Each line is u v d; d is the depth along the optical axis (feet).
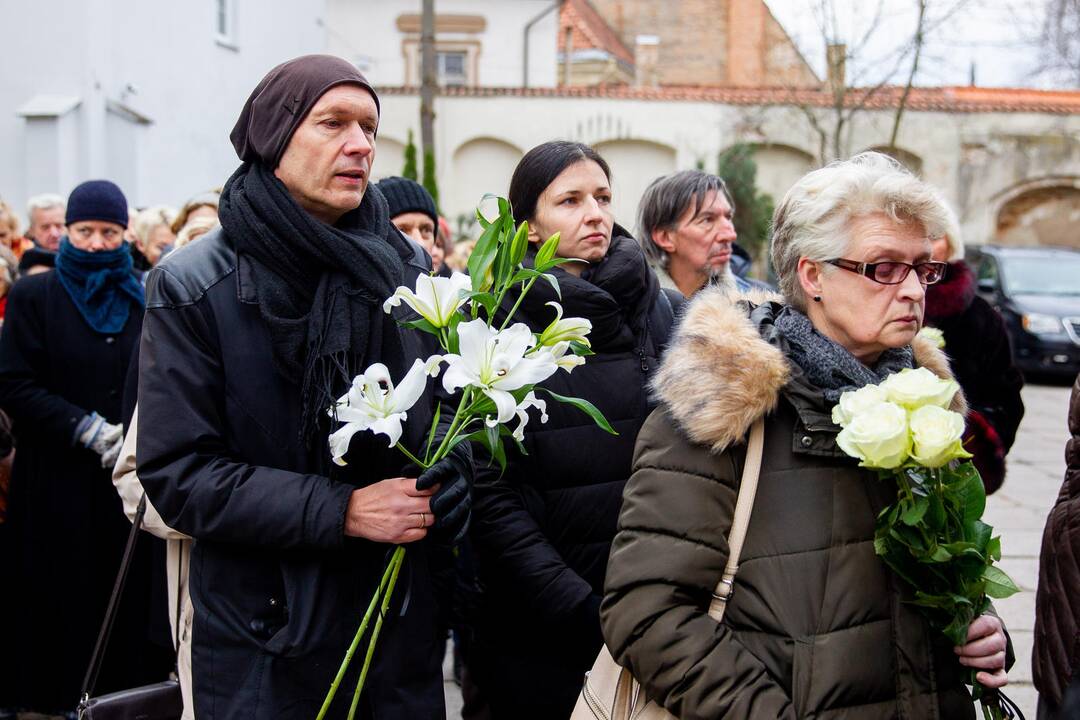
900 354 6.57
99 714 8.31
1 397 12.89
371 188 7.82
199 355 6.88
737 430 5.91
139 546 13.01
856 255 6.12
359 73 7.18
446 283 6.26
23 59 41.86
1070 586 7.59
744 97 71.51
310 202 7.13
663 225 11.95
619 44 116.47
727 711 5.70
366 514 6.62
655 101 72.08
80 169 41.78
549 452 8.63
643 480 6.16
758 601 5.93
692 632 5.82
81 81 41.65
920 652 5.89
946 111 70.13
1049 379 46.83
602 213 9.15
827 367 6.12
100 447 12.74
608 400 8.75
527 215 9.34
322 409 6.78
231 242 7.15
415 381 6.17
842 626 5.83
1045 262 48.78
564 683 8.63
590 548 8.70
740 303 6.65
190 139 50.44
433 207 14.11
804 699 5.76
